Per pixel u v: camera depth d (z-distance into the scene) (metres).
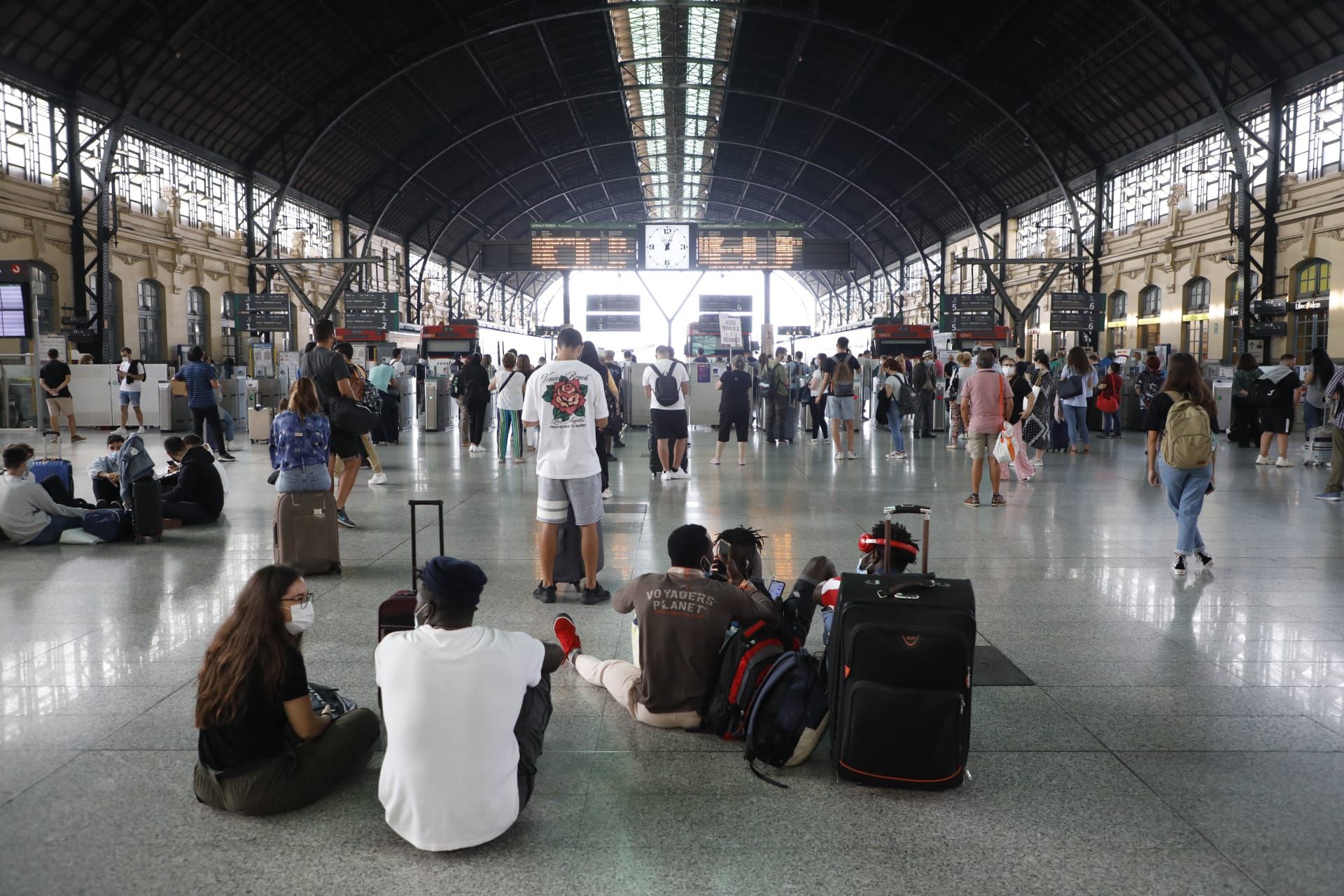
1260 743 3.60
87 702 4.02
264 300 26.02
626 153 48.81
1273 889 2.60
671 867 2.73
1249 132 21.73
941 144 36.28
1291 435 18.23
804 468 12.90
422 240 47.97
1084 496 10.17
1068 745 3.58
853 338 34.69
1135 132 27.39
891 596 3.24
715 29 31.47
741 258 30.75
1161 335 27.61
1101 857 2.77
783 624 3.75
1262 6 19.91
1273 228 21.95
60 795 3.16
